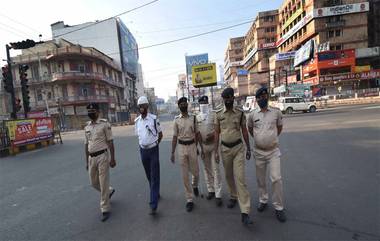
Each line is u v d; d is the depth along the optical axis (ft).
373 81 128.57
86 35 176.96
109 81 153.48
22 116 99.91
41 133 50.93
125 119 182.91
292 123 52.21
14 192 19.53
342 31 142.20
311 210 12.18
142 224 12.11
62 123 126.62
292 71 165.68
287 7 181.78
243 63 288.51
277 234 10.27
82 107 131.75
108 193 13.60
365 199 12.92
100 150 13.64
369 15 152.46
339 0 140.15
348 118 50.88
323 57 125.80
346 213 11.59
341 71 129.29
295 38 171.73
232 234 10.53
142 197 15.87
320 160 21.12
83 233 11.68
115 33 177.88
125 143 44.68
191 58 91.86
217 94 203.72
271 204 13.29
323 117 58.49
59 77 124.16
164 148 33.91
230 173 13.01
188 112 14.29
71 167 27.43
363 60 141.90
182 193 16.01
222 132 12.44
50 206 15.61
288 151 25.72
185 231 11.10
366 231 10.03
